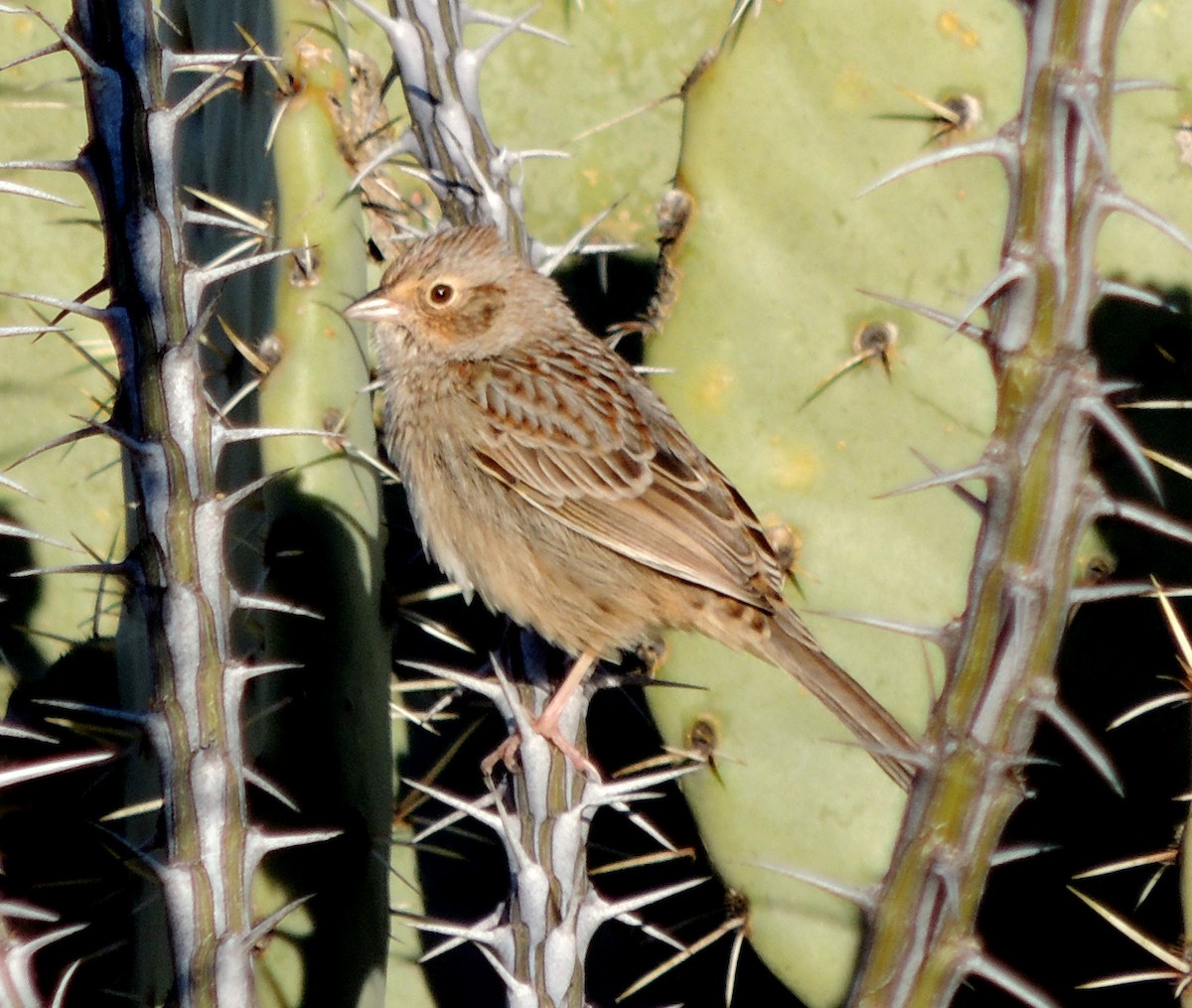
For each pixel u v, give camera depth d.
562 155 7.86
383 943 7.36
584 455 8.15
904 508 7.72
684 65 10.54
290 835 5.97
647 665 8.17
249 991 5.97
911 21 7.37
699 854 9.71
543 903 6.77
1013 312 5.15
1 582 9.37
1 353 9.40
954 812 5.46
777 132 7.50
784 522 7.73
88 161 5.25
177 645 5.59
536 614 8.08
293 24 7.24
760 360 7.64
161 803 6.27
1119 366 7.98
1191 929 6.60
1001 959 8.84
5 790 8.98
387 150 7.33
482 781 9.53
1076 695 8.30
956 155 5.17
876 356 7.59
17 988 5.78
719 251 7.56
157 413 5.41
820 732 7.75
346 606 7.11
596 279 10.80
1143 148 7.91
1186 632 8.16
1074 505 5.24
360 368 7.42
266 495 7.18
